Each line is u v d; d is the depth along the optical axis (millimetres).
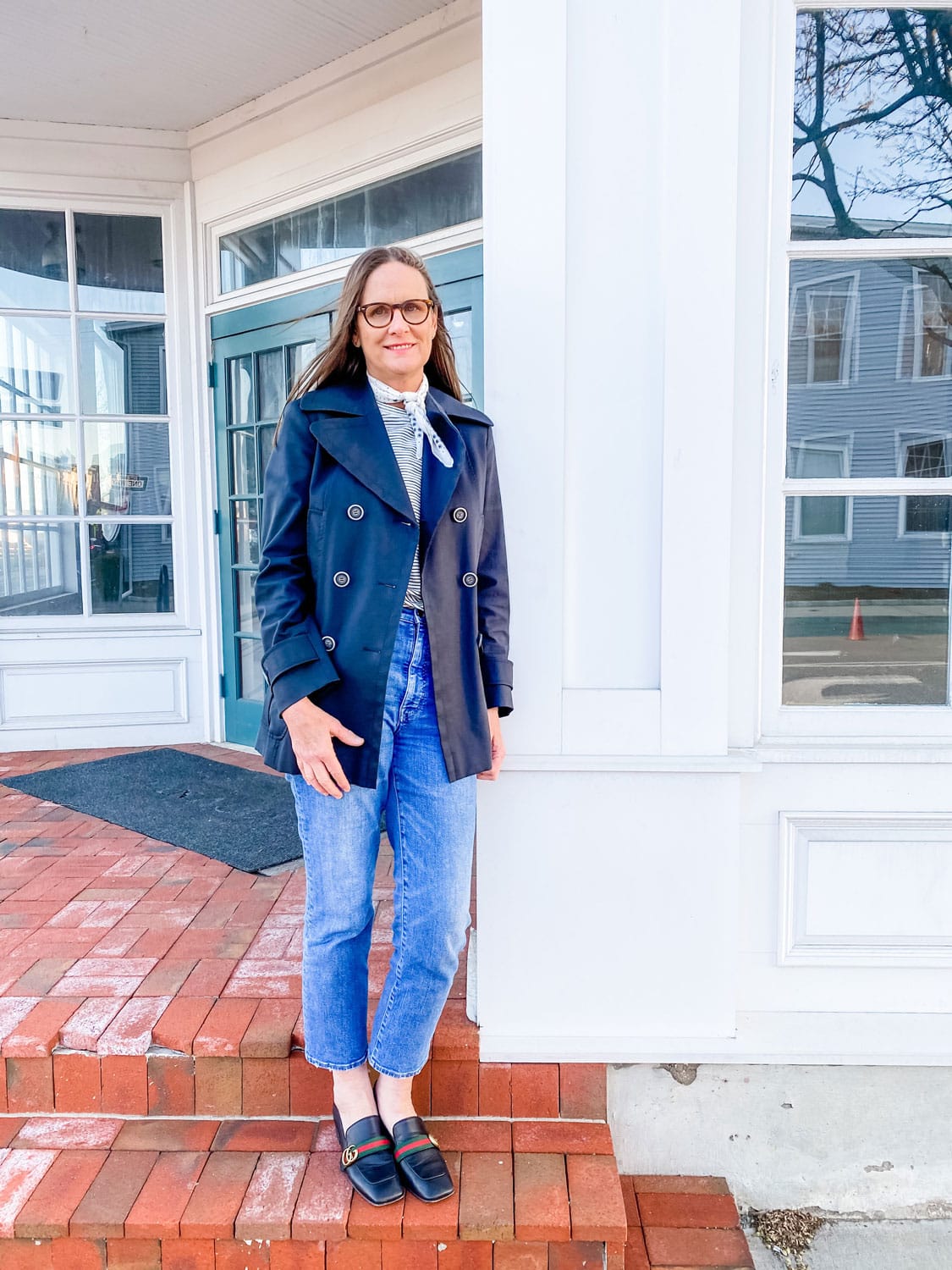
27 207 4078
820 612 1995
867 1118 1955
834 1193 1967
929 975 1979
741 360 1860
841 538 1984
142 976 2059
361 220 3623
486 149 1771
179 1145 1753
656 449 1838
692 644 1847
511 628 1845
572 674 1884
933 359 1946
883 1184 1966
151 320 4234
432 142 3307
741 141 1817
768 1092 1946
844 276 1925
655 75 1768
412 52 3305
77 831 3074
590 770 1854
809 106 1889
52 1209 1592
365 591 1469
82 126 4035
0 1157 1726
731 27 1738
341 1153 1729
